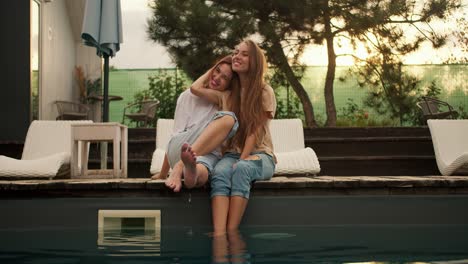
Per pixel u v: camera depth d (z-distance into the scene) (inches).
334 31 380.2
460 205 130.6
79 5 426.0
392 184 129.6
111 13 234.7
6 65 285.0
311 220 127.8
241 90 135.3
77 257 88.4
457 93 418.6
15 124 283.1
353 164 272.4
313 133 291.0
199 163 122.9
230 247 96.4
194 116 136.9
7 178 202.5
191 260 84.2
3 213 129.2
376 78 390.6
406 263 82.4
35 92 346.0
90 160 258.8
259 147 133.5
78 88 450.9
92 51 457.4
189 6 358.9
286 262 82.6
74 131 178.9
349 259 85.3
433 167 275.1
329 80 391.2
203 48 359.9
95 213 128.6
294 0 354.6
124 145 192.9
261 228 122.7
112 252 92.7
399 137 280.2
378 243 101.0
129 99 446.3
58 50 400.5
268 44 362.9
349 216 128.3
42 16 358.9
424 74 418.3
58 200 129.1
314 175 207.2
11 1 285.1
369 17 354.9
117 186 127.6
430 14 363.3
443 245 99.0
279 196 128.0
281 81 388.5
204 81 136.7
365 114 418.6
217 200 118.8
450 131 215.8
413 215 129.5
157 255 88.9
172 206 127.3
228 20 358.9
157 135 208.5
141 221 129.0
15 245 101.6
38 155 219.1
